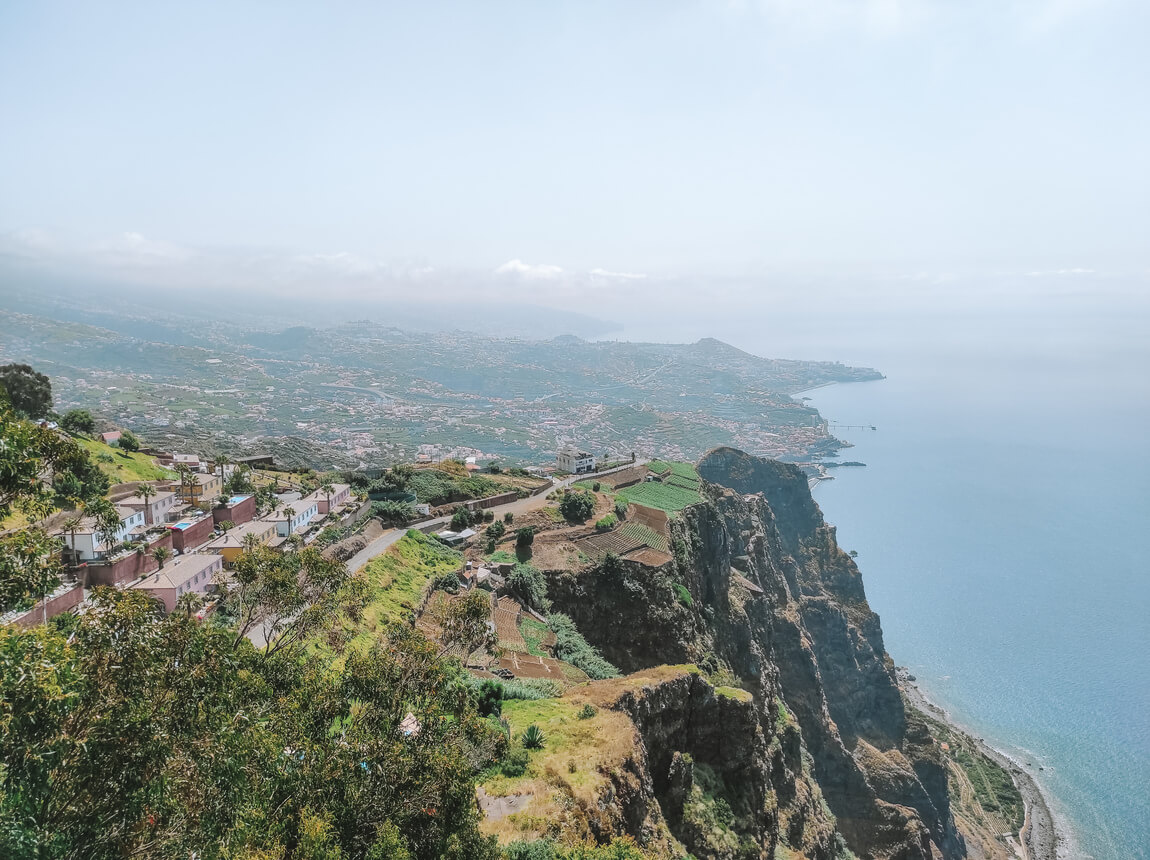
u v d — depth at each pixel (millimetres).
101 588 27578
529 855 35719
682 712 64688
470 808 32188
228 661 30484
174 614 30984
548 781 44125
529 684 62094
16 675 21094
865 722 166625
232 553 81812
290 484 130125
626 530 116625
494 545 101438
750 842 61656
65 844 22188
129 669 25781
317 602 40469
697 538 132125
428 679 34594
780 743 106625
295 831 27047
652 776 59438
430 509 112938
